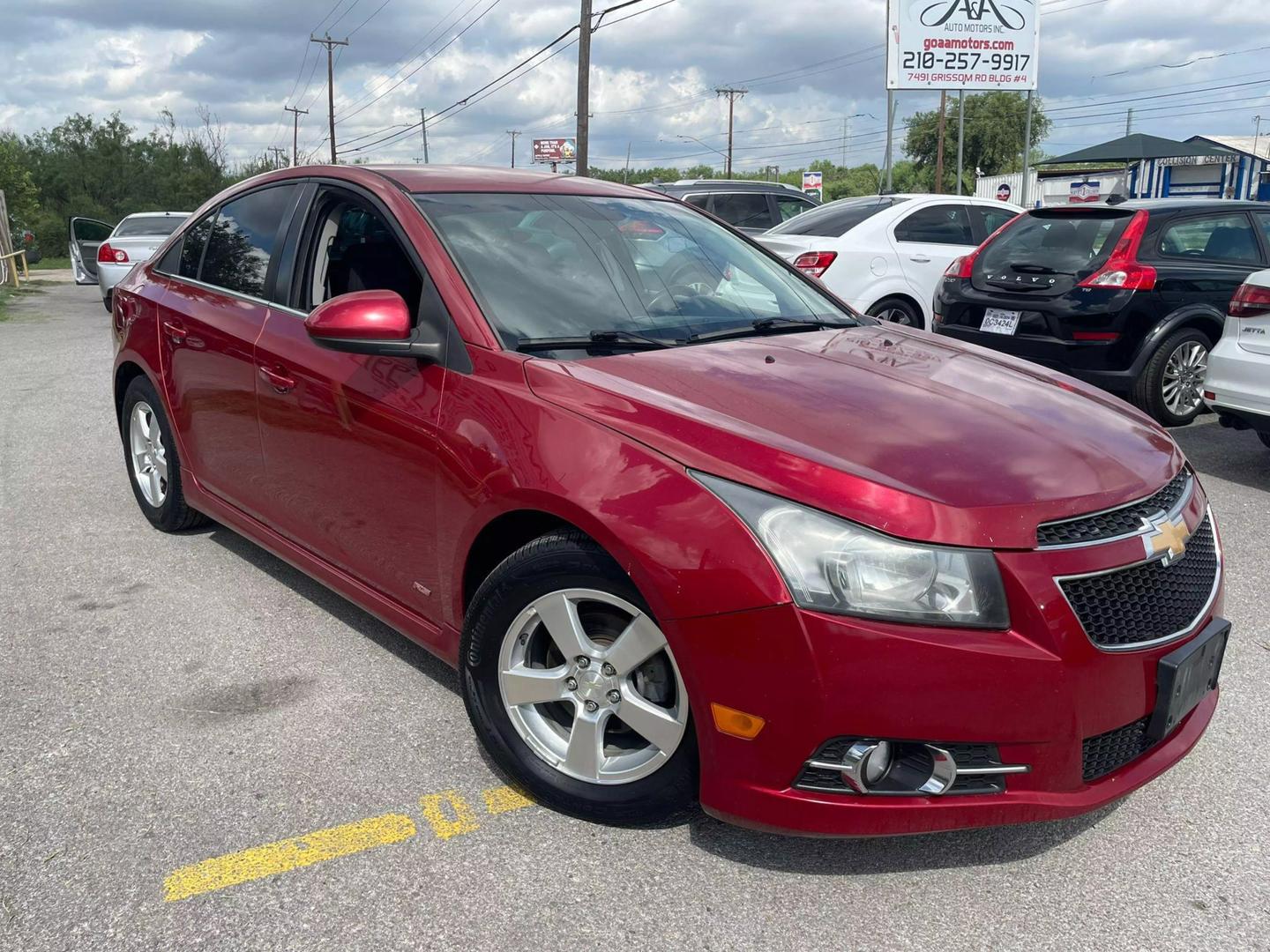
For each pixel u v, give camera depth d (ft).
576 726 8.25
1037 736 7.01
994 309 23.98
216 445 12.85
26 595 13.12
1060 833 8.46
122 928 7.20
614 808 8.18
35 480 18.61
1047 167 129.90
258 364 11.52
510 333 9.35
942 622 6.83
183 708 10.27
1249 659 11.66
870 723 6.85
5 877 7.71
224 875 7.76
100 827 8.32
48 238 178.81
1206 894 7.72
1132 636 7.39
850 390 8.79
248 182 13.53
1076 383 10.23
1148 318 22.20
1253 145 138.82
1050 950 7.12
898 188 230.27
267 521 12.21
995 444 7.89
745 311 11.17
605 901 7.54
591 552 7.82
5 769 9.14
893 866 7.99
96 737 9.70
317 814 8.55
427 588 9.57
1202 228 23.16
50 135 207.82
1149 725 7.63
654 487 7.48
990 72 76.89
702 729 7.39
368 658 11.39
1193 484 8.91
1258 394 18.06
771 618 6.90
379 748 9.56
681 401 8.20
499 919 7.34
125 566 14.16
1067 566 7.11
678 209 12.92
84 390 28.63
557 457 8.05
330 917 7.34
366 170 11.51
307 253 11.57
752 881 7.79
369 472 9.98
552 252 10.58
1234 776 9.32
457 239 10.19
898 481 7.17
